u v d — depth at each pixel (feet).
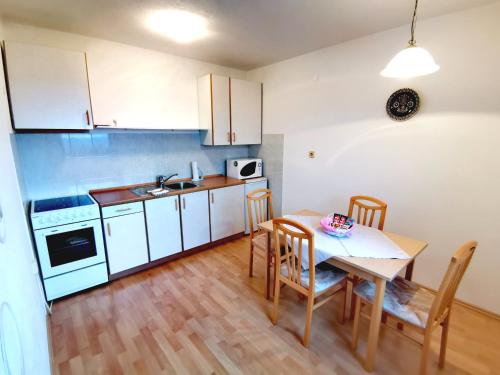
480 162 6.40
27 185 7.62
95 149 8.68
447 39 6.49
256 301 7.30
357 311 5.51
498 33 5.83
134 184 9.75
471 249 4.48
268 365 5.29
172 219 9.18
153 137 10.00
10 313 2.26
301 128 10.37
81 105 7.20
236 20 6.82
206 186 10.07
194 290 7.79
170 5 6.00
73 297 7.41
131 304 7.14
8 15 6.45
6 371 1.85
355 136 8.68
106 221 7.72
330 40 8.36
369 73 8.05
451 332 6.20
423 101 7.04
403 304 5.10
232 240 11.43
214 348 5.70
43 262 6.73
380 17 6.66
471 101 6.33
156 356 5.49
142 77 9.07
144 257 8.71
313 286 5.41
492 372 5.15
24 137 7.42
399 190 7.86
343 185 9.28
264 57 10.13
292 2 5.87
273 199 12.16
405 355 5.55
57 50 6.70
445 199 7.04
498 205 6.29
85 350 5.61
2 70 5.74
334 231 6.14
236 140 11.16
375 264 4.95
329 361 5.39
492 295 6.65
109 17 6.61
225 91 10.49
